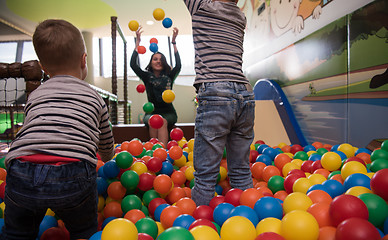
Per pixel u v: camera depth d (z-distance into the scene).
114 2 7.04
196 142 1.41
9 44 9.70
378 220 0.98
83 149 1.02
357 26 2.10
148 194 1.54
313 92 2.67
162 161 1.93
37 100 1.07
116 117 4.64
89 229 1.09
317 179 1.49
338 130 2.33
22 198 0.94
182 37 10.22
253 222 1.06
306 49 2.77
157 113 3.12
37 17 7.82
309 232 0.86
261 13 4.00
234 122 1.40
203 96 1.36
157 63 3.08
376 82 1.94
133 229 0.89
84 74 1.26
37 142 0.97
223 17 1.43
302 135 2.86
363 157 1.84
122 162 1.56
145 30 9.10
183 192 1.58
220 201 1.34
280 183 1.58
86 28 8.79
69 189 0.97
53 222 1.24
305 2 2.82
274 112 3.19
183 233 0.83
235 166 1.51
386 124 1.88
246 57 4.70
